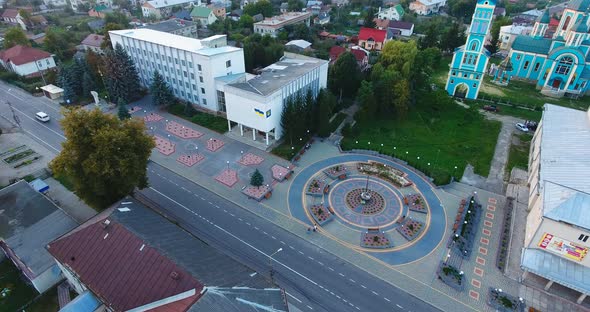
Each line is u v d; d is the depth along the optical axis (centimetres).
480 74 8850
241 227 5038
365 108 7669
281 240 4838
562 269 4044
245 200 5556
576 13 9562
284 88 6750
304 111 6856
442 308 3962
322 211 5309
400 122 8019
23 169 6159
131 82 8644
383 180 6066
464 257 4588
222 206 5428
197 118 7900
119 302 3212
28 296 3978
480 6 8062
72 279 3831
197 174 6138
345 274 4362
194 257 3475
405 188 5869
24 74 9906
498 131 7656
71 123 4441
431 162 6544
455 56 8912
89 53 9488
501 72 10538
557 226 4009
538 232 4188
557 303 4006
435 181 5972
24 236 4284
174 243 3647
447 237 4894
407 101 7825
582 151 5112
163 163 6419
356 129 7431
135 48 8769
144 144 4878
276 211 5347
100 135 4328
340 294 4112
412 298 4078
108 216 3850
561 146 5319
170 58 8144
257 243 4778
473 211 5291
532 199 5112
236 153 6738
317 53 11531
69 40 12662
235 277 3309
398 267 4450
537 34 10438
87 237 3706
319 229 5025
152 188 5769
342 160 6606
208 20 15938
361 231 5006
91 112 4694
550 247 4197
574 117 6097
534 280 4247
